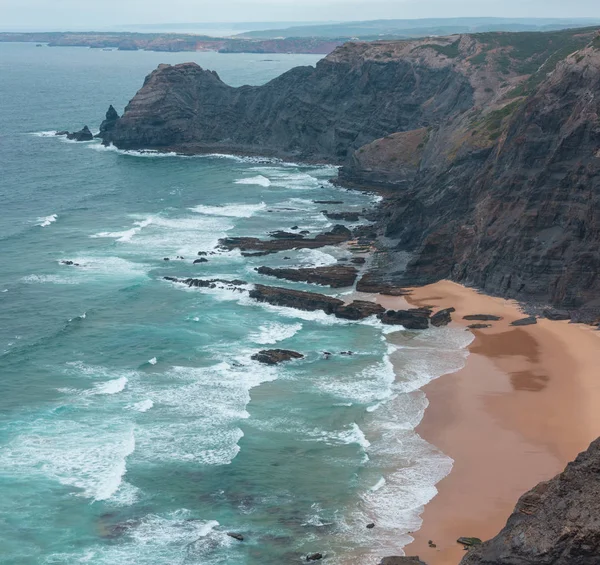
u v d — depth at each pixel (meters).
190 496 49.59
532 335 73.31
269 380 66.06
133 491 50.12
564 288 78.81
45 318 81.12
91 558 43.69
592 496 34.56
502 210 90.44
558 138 88.50
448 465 52.00
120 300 86.56
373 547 44.00
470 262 90.19
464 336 74.25
